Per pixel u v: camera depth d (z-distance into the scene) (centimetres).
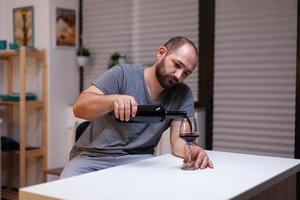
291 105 306
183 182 130
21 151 363
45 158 383
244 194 121
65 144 399
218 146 339
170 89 192
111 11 396
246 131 327
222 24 334
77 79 412
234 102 331
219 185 127
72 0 405
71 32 405
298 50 296
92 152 184
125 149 182
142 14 377
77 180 131
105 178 134
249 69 323
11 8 412
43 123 383
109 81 180
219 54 336
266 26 314
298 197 295
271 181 140
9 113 412
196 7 344
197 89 348
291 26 304
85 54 401
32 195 115
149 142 187
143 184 127
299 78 296
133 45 384
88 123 208
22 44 404
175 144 182
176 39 176
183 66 170
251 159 173
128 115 146
